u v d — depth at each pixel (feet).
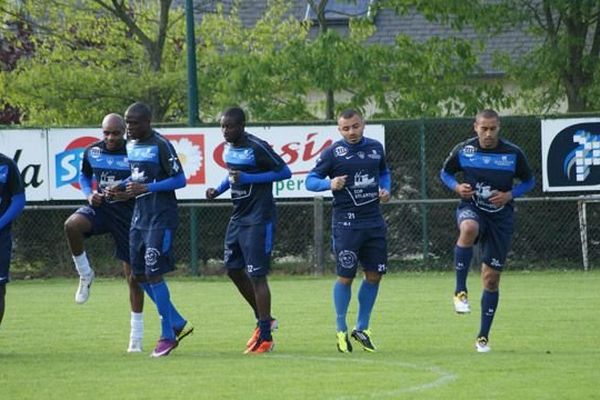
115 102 231.71
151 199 102.01
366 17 231.91
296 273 195.62
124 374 88.74
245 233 105.60
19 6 246.27
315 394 78.02
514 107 243.19
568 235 194.08
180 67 239.30
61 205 192.03
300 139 190.49
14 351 109.19
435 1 224.94
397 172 194.39
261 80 221.87
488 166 103.40
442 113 229.45
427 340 115.34
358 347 111.04
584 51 235.20
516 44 292.20
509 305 146.92
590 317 133.80
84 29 248.32
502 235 103.55
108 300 160.56
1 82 231.30
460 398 76.02
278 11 268.41
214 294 168.04
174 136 190.49
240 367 92.73
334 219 107.14
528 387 80.69
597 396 76.79
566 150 191.52
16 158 190.70
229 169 105.81
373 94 224.12
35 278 196.75
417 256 195.00
